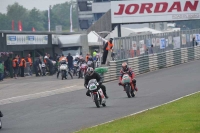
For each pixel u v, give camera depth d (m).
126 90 48.16
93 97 43.03
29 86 74.81
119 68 76.50
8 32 100.44
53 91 64.44
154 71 85.94
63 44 113.75
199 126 26.53
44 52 112.69
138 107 40.47
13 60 95.50
